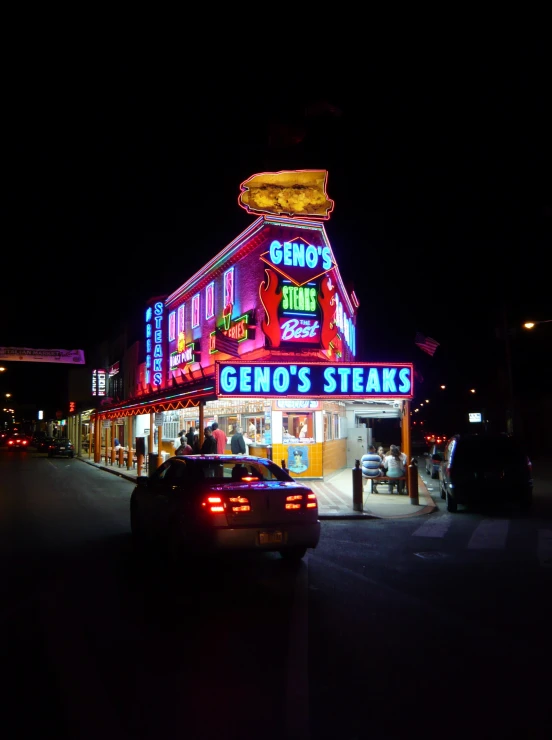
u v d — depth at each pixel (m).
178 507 8.50
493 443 14.59
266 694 4.57
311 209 21.61
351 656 5.34
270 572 8.53
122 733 3.98
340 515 13.66
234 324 22.84
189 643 5.67
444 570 8.66
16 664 5.17
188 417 29.11
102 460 37.69
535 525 12.66
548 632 6.00
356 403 22.12
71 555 9.61
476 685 4.75
